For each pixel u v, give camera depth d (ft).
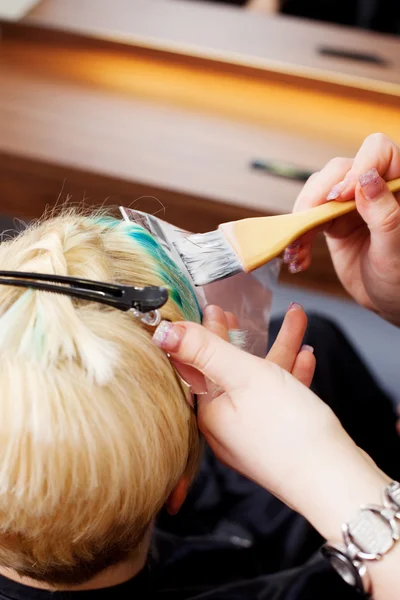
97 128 3.74
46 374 1.37
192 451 1.74
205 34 4.18
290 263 2.40
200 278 1.88
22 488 1.40
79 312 1.47
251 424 1.65
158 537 2.64
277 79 4.07
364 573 1.64
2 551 1.61
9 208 3.86
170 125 3.81
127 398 1.43
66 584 1.76
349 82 3.97
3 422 1.35
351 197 2.12
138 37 4.11
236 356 1.61
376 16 4.76
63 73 4.06
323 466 1.61
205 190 3.47
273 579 2.38
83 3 4.31
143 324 1.52
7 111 3.78
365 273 2.56
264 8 4.81
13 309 1.44
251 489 3.06
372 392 3.41
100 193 3.63
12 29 4.17
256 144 3.76
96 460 1.40
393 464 3.26
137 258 1.66
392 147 2.08
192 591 2.43
